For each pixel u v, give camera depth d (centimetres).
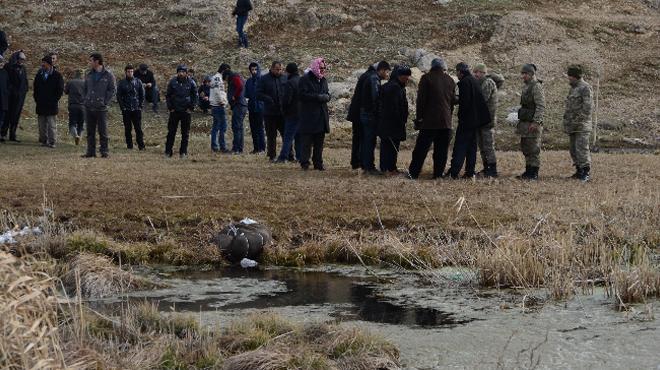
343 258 1383
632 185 1933
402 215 1543
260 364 836
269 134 2433
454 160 2005
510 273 1220
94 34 4581
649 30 4638
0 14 4734
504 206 1627
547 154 2839
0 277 736
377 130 2053
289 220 1522
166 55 4416
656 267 1245
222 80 2802
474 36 4509
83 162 2322
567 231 1384
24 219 1490
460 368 874
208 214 1535
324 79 2125
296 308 1102
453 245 1370
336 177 1986
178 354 876
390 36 4519
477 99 1983
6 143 2797
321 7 4781
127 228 1480
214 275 1291
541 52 4369
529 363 888
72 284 1171
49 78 2759
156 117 3631
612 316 1061
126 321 953
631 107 3869
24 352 705
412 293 1185
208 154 2666
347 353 892
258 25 4641
